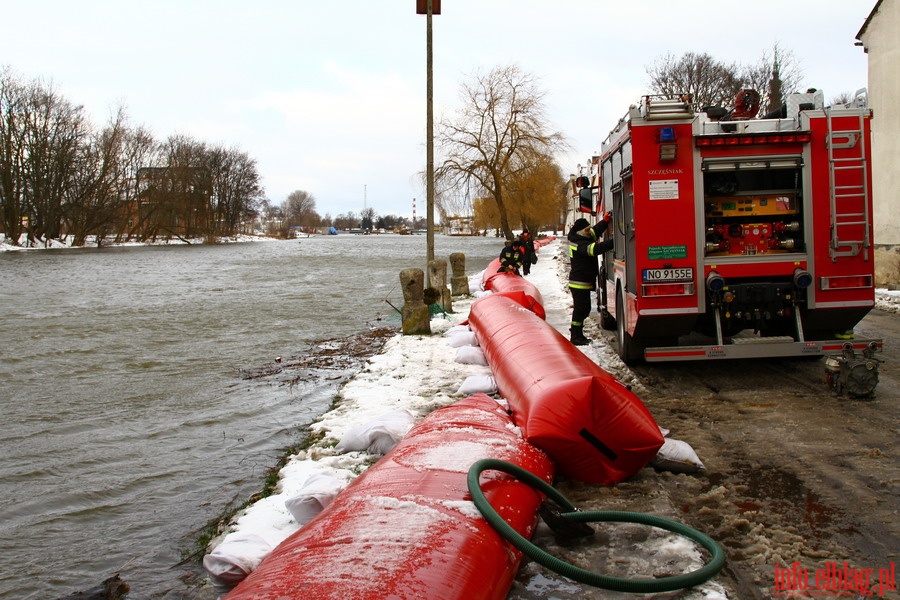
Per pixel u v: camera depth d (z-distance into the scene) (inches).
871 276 309.7
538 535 171.0
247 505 206.2
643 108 312.7
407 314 484.4
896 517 179.2
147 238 3804.1
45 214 2878.9
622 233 370.3
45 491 231.9
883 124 716.0
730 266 313.1
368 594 107.4
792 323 332.2
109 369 432.1
